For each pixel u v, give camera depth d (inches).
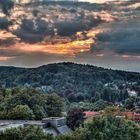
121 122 3041.3
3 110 5270.7
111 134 2979.8
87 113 6254.9
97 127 2974.9
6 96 5925.2
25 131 2657.5
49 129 3855.8
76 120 4653.1
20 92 5600.4
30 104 5447.8
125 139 3014.3
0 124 3395.7
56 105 5777.6
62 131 4003.4
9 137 2610.7
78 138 2901.1
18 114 4771.2
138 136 3065.9
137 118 5767.7
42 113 5369.1
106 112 3284.9
